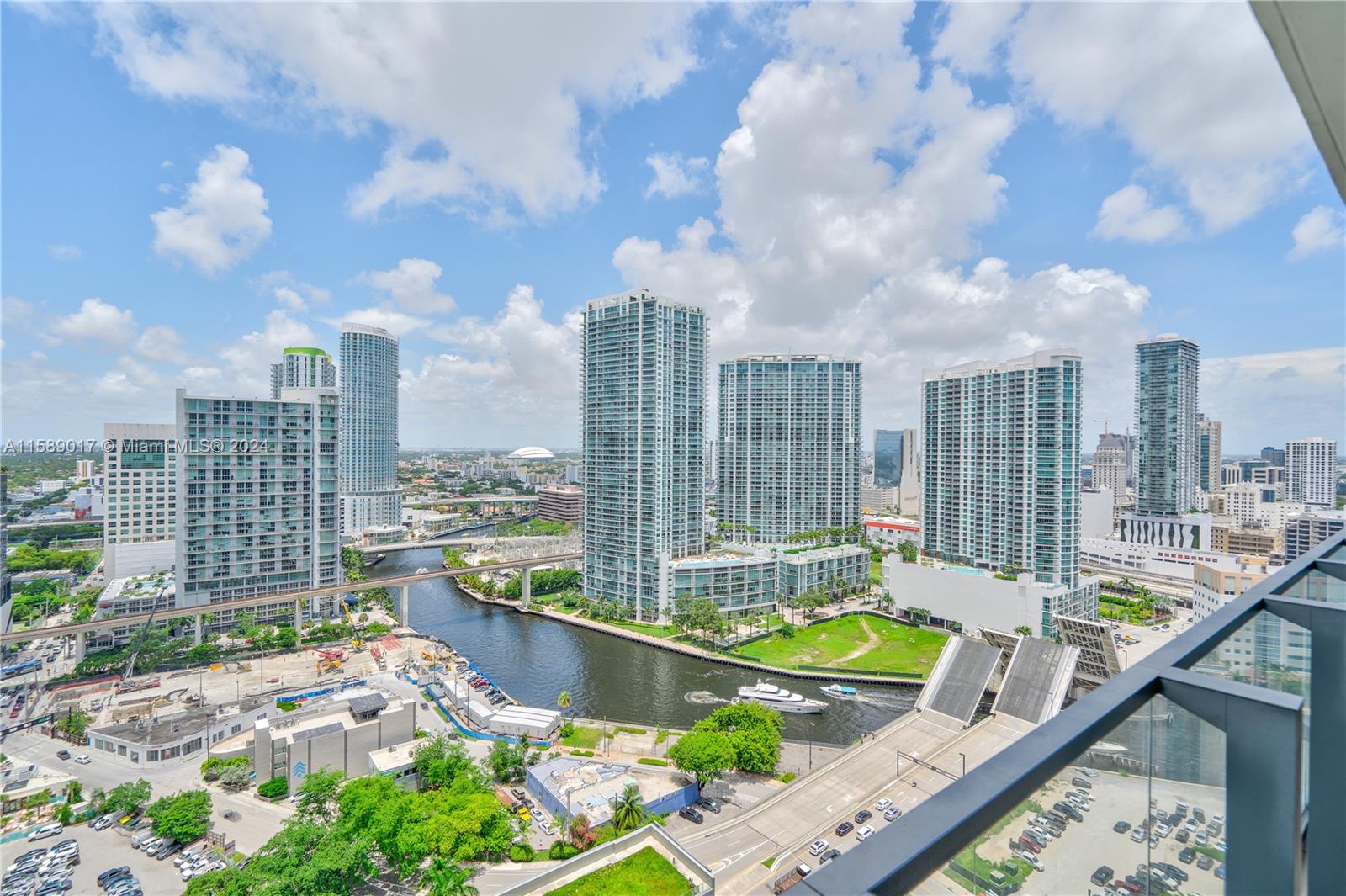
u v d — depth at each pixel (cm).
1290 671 679
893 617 13325
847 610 13700
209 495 11931
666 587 13150
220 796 6550
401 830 4931
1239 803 501
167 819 5659
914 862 354
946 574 12488
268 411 12519
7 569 13500
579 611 14300
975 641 8494
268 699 8819
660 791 6431
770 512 18612
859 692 9612
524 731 8056
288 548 12700
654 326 13562
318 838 4900
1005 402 13150
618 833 5550
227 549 12094
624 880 4053
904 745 7244
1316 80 470
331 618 13262
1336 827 621
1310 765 646
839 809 6044
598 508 14350
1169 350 19825
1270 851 482
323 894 4466
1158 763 514
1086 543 17950
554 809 6200
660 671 10644
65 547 18125
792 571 13975
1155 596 13975
